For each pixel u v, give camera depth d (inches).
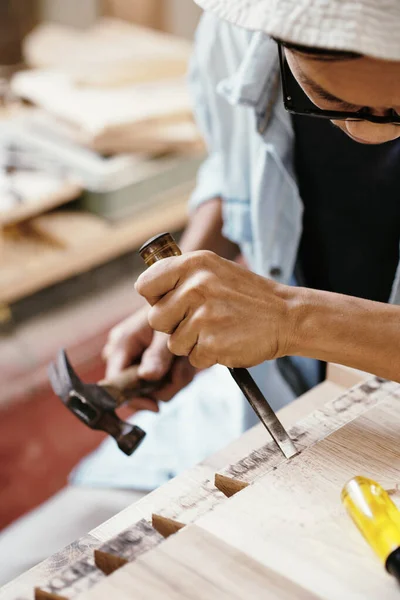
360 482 25.3
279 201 45.6
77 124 73.4
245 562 23.8
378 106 24.8
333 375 37.8
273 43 40.8
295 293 31.6
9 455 75.0
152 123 72.4
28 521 45.4
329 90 24.3
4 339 80.7
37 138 76.4
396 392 32.0
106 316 83.7
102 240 72.4
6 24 81.2
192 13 92.7
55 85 77.4
